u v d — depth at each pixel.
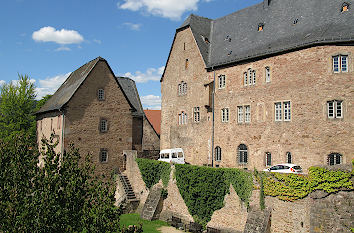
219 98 33.72
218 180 24.05
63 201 9.71
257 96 29.97
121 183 33.69
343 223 17.69
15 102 47.38
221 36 37.12
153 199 29.28
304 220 19.00
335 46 24.83
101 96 35.25
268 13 32.72
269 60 29.11
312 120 25.66
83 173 10.95
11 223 8.86
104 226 9.94
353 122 23.84
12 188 9.43
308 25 27.58
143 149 41.75
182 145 37.81
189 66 37.47
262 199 20.97
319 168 18.75
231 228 22.86
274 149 28.25
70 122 33.34
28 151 10.20
